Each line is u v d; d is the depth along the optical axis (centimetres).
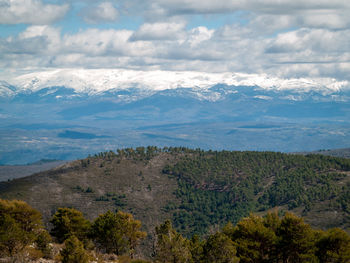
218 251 6366
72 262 5728
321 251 6962
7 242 5869
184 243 6706
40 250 6253
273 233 6856
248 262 6769
